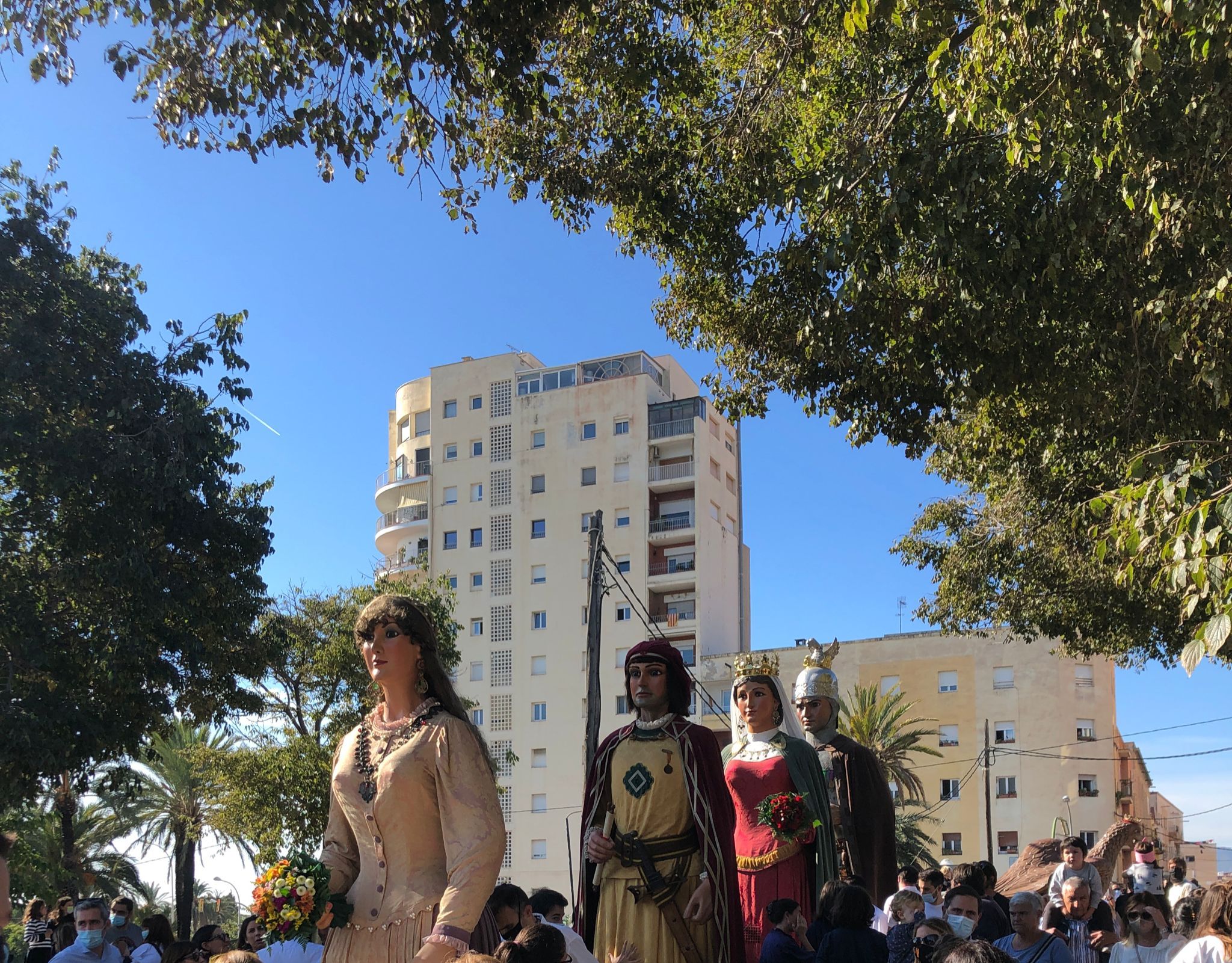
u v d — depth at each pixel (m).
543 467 65.12
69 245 19.38
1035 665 54.06
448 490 67.56
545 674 62.56
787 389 14.67
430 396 70.88
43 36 10.73
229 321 20.28
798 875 7.68
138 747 19.92
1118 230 11.14
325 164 11.55
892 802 8.84
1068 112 10.12
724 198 14.49
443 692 4.26
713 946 6.19
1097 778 52.78
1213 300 10.77
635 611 61.25
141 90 11.09
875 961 6.91
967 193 11.27
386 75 11.13
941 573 22.72
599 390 64.94
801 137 14.64
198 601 19.80
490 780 4.07
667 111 14.71
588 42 13.61
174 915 58.75
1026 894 8.66
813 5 12.55
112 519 18.62
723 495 65.25
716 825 6.21
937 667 55.38
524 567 64.38
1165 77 9.95
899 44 12.91
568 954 5.68
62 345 18.81
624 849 6.30
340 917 4.05
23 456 18.16
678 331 15.62
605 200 14.53
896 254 11.96
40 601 18.81
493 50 11.20
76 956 10.78
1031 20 9.23
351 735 4.28
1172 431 12.55
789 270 13.88
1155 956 8.70
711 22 14.39
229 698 21.44
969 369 13.09
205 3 10.35
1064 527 19.48
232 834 30.70
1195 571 6.97
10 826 34.69
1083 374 13.07
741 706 8.21
